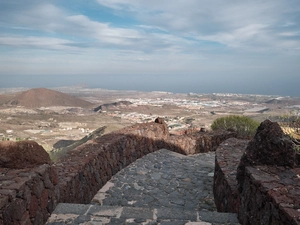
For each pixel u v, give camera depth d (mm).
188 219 3178
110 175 5641
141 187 5172
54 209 3312
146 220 3150
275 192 2396
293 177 2754
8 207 2318
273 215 2283
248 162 3217
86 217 3182
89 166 4621
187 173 6016
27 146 3098
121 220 3137
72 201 3871
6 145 3012
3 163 2975
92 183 4715
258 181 2656
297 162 3332
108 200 4586
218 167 4531
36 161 3135
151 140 7926
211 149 9875
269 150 3139
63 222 3074
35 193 2834
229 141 6188
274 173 2871
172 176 5805
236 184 3672
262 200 2520
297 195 2348
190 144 9391
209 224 3082
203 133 10398
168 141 8711
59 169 4148
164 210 3398
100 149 5266
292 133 5914
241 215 3080
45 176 3090
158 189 5078
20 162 3043
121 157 6285
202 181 5527
